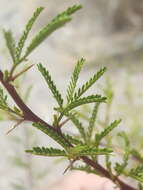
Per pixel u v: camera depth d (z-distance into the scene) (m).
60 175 0.93
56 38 2.29
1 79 0.15
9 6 2.58
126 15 2.31
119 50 1.97
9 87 0.15
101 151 0.16
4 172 1.15
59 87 1.75
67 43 2.26
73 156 0.16
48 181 0.90
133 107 0.44
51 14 2.48
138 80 1.43
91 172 0.20
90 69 1.83
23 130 0.46
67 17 0.12
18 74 0.15
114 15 2.33
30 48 0.13
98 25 2.35
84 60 0.16
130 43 2.05
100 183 0.49
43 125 0.16
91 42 2.25
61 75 1.92
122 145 0.28
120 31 2.30
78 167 0.20
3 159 1.19
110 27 2.35
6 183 1.13
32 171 0.52
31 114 0.16
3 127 1.24
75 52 2.16
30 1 2.56
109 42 2.18
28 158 0.49
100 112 0.74
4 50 0.28
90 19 2.36
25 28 0.14
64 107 0.16
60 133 0.17
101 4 2.37
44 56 2.12
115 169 0.20
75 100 0.16
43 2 2.50
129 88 0.48
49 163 0.83
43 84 1.59
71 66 2.00
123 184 0.20
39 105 1.50
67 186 0.52
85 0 2.44
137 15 2.30
